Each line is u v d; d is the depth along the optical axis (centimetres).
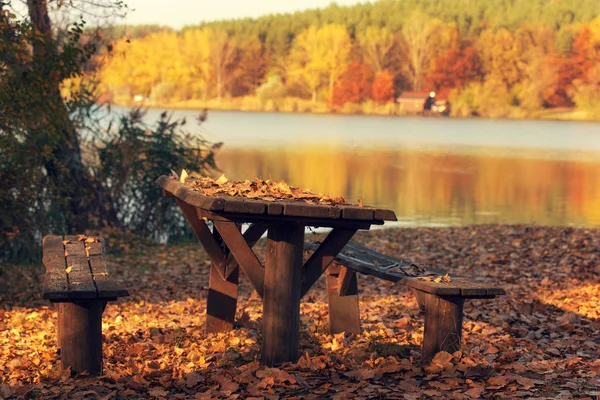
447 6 12750
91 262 547
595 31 10325
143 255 1252
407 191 2800
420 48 11319
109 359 550
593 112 10381
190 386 478
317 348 558
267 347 502
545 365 516
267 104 11862
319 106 11794
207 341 599
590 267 997
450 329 503
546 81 10612
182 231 1466
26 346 615
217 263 610
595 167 4203
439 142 6397
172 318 744
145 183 1446
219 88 12200
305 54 12038
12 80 923
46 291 448
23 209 1078
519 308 759
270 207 459
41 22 1134
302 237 495
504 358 543
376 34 11750
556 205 2406
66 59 973
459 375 485
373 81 11494
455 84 11200
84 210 1365
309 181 3127
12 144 994
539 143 6494
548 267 1021
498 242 1243
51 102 975
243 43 12512
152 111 9600
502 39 10988
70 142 1277
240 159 4191
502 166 4191
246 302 834
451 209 2262
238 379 482
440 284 494
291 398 441
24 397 445
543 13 11988
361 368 504
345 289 617
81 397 445
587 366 513
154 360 545
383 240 1355
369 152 5116
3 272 1039
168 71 11888
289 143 5769
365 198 2544
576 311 740
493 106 10869
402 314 740
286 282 494
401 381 471
